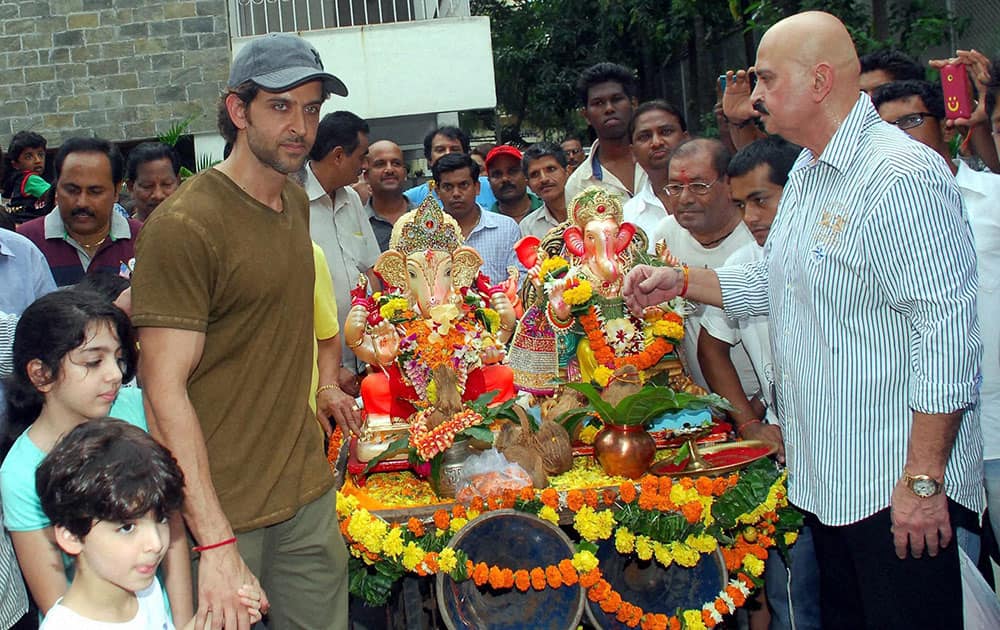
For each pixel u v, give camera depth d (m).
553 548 2.87
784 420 2.84
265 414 2.49
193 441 2.26
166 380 2.24
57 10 8.38
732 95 4.20
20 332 2.21
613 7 12.45
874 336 2.50
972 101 3.47
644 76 14.25
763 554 2.98
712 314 3.43
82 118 8.48
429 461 3.01
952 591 2.58
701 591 3.00
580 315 3.35
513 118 16.86
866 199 2.44
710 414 3.39
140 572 1.96
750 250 3.40
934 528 2.41
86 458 1.91
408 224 3.41
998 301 3.05
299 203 2.73
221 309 2.38
